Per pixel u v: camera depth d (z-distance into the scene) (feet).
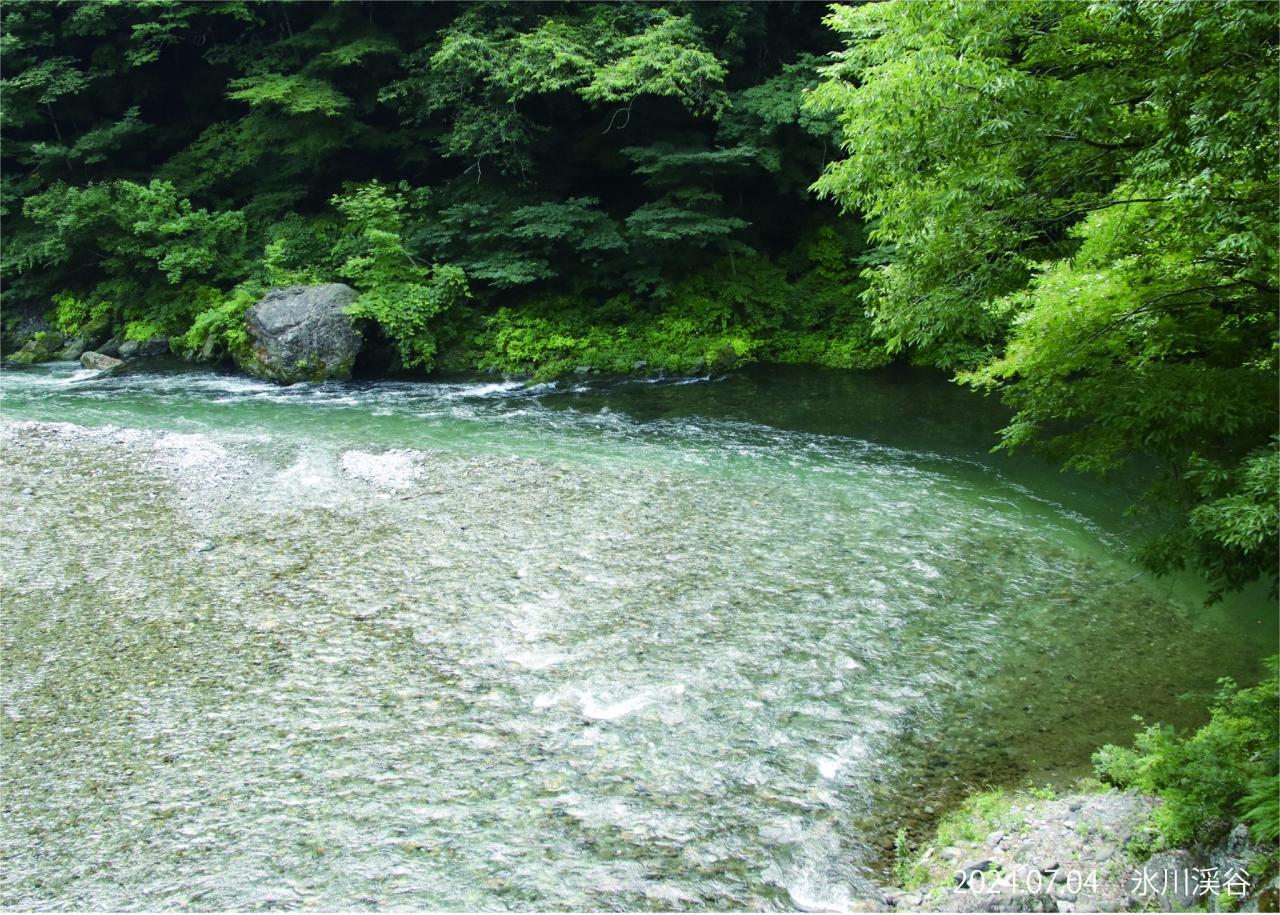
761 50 75.77
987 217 21.11
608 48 68.54
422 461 44.21
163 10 78.23
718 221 68.23
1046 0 19.01
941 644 27.30
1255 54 16.97
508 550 33.83
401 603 29.71
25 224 80.23
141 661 26.16
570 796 20.38
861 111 21.74
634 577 31.63
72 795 20.44
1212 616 28.96
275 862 18.38
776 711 23.79
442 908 17.10
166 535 35.22
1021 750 22.20
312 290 66.03
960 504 38.88
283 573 31.94
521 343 68.03
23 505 37.96
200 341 69.97
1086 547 34.35
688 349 68.39
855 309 72.74
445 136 72.18
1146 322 23.34
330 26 75.46
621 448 47.11
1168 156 17.29
